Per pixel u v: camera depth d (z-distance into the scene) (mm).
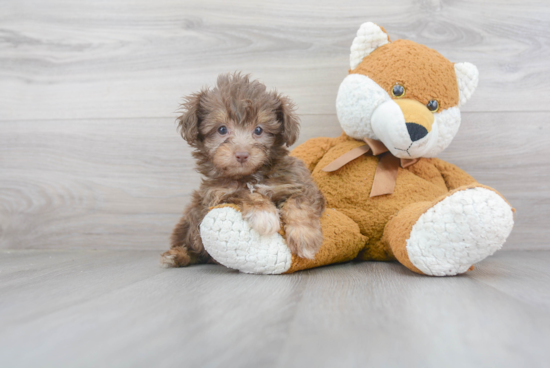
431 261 523
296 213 541
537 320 391
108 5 799
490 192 507
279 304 430
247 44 784
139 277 549
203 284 505
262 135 591
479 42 762
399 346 346
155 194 799
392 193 634
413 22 763
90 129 804
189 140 582
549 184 762
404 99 619
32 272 590
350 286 491
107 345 349
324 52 776
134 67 798
